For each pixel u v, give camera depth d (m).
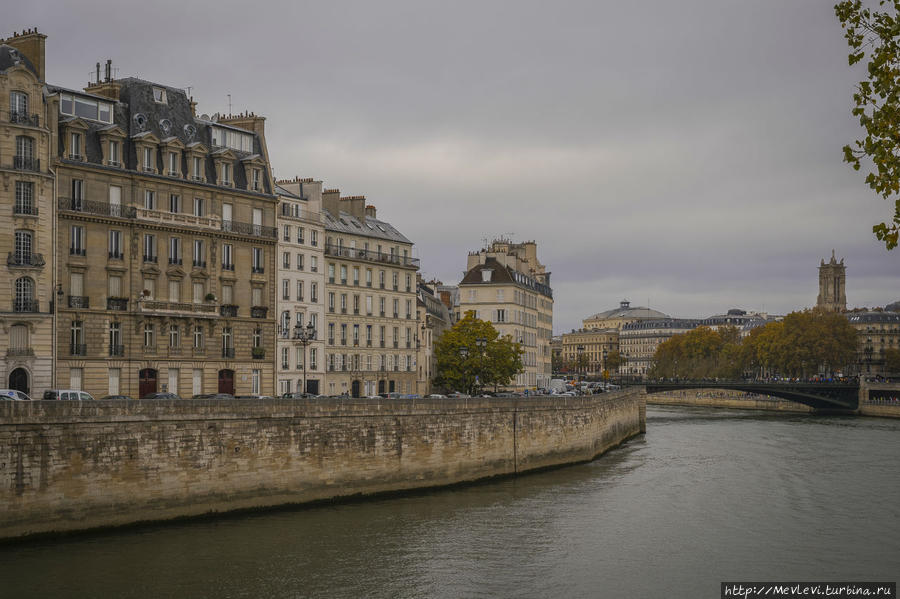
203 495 67.00
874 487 89.19
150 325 92.31
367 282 130.50
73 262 86.00
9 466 56.78
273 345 104.50
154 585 53.03
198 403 66.56
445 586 54.91
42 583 52.03
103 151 89.19
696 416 199.62
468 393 144.38
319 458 74.88
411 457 82.81
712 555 62.47
